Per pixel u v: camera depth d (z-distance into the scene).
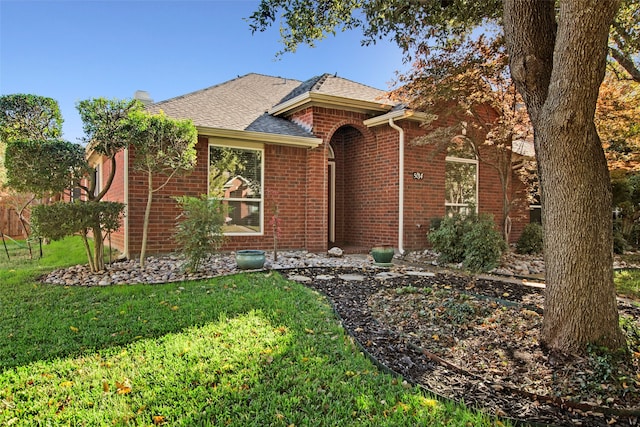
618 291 6.50
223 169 9.41
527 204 12.32
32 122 7.64
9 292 5.61
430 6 5.91
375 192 11.12
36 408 2.55
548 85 3.58
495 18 6.67
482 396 2.87
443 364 3.38
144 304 4.92
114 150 7.20
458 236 8.50
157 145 7.21
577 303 3.39
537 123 3.59
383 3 5.56
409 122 10.38
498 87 8.73
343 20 6.29
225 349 3.48
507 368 3.28
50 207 6.48
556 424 2.51
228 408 2.54
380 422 2.43
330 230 12.21
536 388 2.95
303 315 4.51
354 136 11.96
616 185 11.64
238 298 5.17
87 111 6.75
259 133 9.38
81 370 3.09
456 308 4.69
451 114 10.01
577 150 3.34
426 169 10.66
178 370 3.06
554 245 3.51
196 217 7.07
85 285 6.16
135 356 3.34
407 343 3.81
